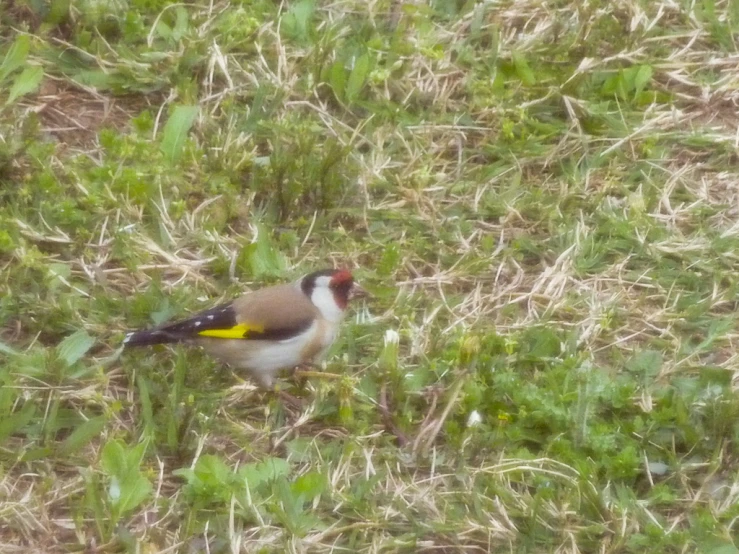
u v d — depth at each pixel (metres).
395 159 9.60
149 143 9.16
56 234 8.39
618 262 8.83
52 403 7.19
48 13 10.19
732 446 7.23
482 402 7.38
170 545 6.37
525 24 10.96
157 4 10.49
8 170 8.73
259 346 7.32
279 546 6.43
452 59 10.52
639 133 9.91
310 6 10.58
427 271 8.75
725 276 8.70
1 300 7.75
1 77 9.37
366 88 10.05
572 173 9.60
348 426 7.26
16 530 6.43
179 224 8.73
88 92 9.78
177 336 7.24
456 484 6.97
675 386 7.73
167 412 7.09
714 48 11.00
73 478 6.78
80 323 7.71
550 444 7.11
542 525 6.66
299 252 8.72
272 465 6.84
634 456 7.00
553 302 8.39
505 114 9.91
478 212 9.22
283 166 8.93
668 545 6.59
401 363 7.77
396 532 6.65
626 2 11.05
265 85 9.77
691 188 9.58
